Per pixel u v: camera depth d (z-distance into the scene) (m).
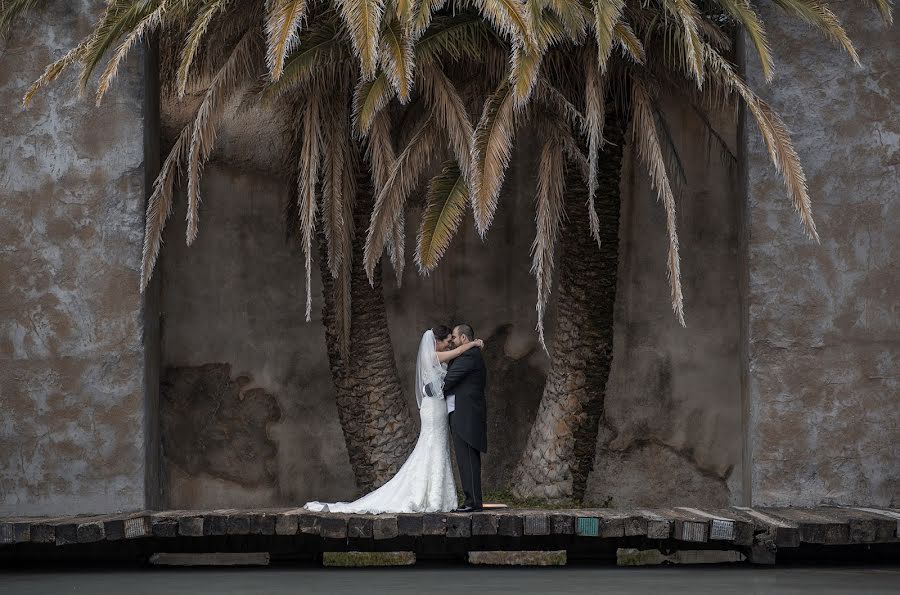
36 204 10.70
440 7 9.64
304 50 10.20
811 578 8.12
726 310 11.90
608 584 7.81
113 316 10.62
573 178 10.98
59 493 10.48
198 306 11.98
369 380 11.02
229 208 12.10
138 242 10.68
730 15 10.97
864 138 10.62
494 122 9.73
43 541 8.80
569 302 11.06
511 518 8.77
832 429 10.45
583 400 10.98
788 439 10.45
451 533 8.73
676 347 11.89
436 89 10.16
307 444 11.88
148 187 11.05
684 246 11.97
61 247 10.67
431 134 10.25
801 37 10.73
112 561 9.98
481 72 10.75
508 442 11.88
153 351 11.27
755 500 10.44
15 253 10.66
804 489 10.41
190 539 9.58
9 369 10.58
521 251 12.10
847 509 9.91
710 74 10.43
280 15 9.37
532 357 11.98
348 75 10.61
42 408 10.55
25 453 10.51
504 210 12.15
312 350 11.98
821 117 10.65
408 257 12.09
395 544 9.39
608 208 10.98
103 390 10.56
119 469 10.52
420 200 12.07
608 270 11.03
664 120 11.54
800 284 10.56
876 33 10.69
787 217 10.61
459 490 11.59
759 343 10.56
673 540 9.38
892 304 10.52
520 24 9.22
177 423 11.81
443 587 7.70
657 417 11.81
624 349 11.89
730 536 8.59
